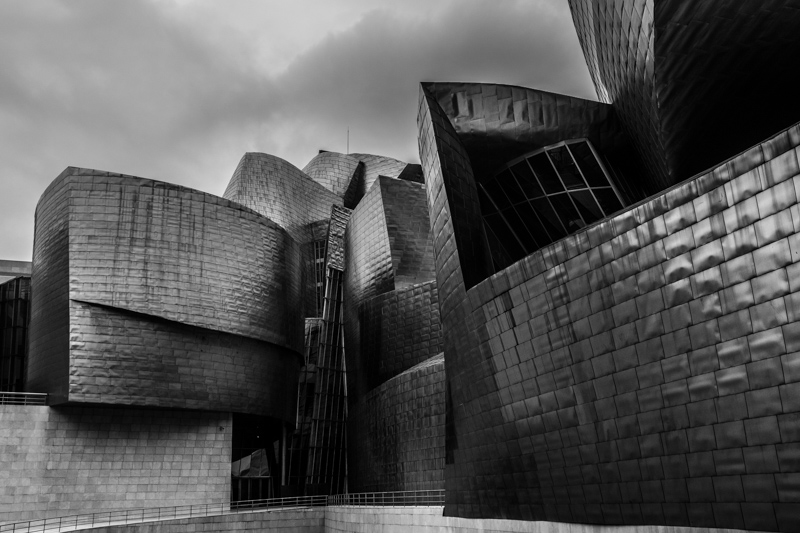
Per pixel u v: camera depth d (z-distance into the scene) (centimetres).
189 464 3384
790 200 1101
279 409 3841
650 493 1438
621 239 1428
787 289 1116
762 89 1820
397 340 3906
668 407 1359
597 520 1608
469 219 2317
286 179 5797
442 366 3128
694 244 1273
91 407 3272
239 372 3597
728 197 1203
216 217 3644
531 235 2798
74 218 3334
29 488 3094
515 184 2728
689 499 1345
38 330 3462
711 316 1252
